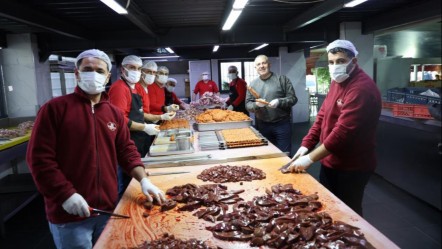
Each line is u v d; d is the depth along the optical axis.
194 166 2.88
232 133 3.96
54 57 7.35
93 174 1.99
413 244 3.28
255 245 1.55
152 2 4.25
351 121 2.36
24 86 5.71
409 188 4.43
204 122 4.37
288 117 4.54
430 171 3.98
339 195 2.65
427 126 3.95
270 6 4.74
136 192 2.28
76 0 3.94
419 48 7.00
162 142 3.62
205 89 8.88
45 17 4.41
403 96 4.75
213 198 2.04
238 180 2.45
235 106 6.76
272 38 6.30
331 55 2.48
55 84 6.73
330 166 2.65
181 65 12.80
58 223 1.94
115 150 2.17
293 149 7.28
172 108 5.49
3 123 5.51
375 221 3.78
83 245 1.99
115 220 1.85
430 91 4.46
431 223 3.69
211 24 6.06
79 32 5.62
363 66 6.14
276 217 1.79
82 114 1.97
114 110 2.21
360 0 3.58
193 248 1.48
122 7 3.57
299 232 1.59
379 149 5.12
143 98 4.36
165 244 1.53
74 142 1.93
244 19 5.74
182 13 4.97
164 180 2.53
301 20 5.20
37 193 4.78
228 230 1.67
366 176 2.58
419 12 4.47
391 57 6.46
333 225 1.65
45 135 1.85
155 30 6.03
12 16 3.62
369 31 5.80
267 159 2.99
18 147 4.25
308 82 12.90
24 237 3.79
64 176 1.88
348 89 2.46
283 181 2.40
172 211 1.96
